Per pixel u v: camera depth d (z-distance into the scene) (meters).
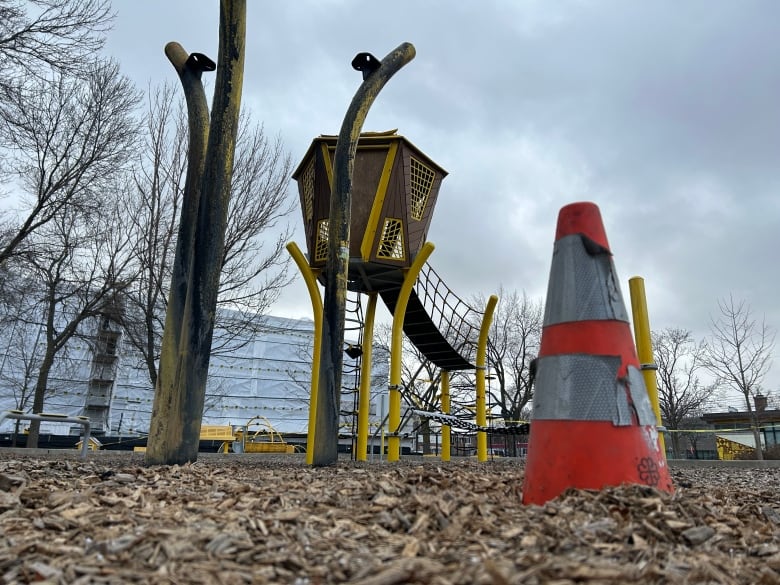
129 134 16.66
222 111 6.29
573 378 3.69
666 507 3.11
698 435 36.97
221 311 21.61
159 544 2.41
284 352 61.81
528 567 2.12
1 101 12.59
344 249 7.25
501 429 11.26
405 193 9.54
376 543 2.58
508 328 34.75
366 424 10.14
